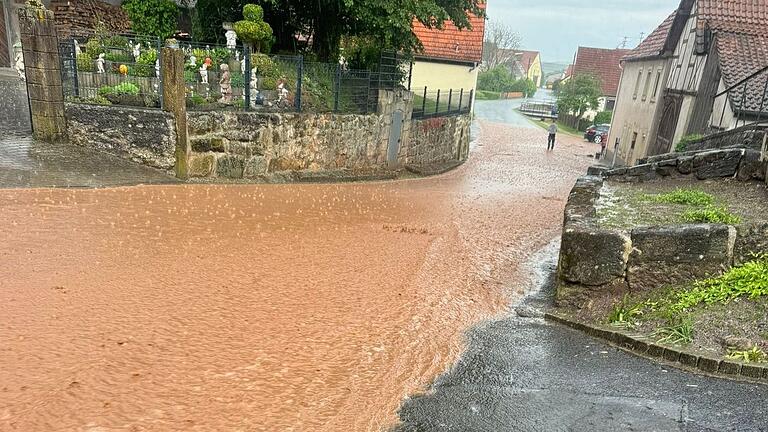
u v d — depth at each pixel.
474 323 5.80
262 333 5.08
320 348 4.91
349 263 7.53
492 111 61.41
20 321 4.76
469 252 8.89
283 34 18.30
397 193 14.39
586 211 7.00
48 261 6.27
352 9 15.73
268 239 8.26
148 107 11.99
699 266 5.43
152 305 5.40
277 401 3.99
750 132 9.78
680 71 19.92
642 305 5.38
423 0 16.20
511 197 15.81
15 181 9.55
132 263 6.52
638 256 5.63
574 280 5.96
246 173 13.17
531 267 8.38
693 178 9.16
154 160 11.91
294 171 14.28
